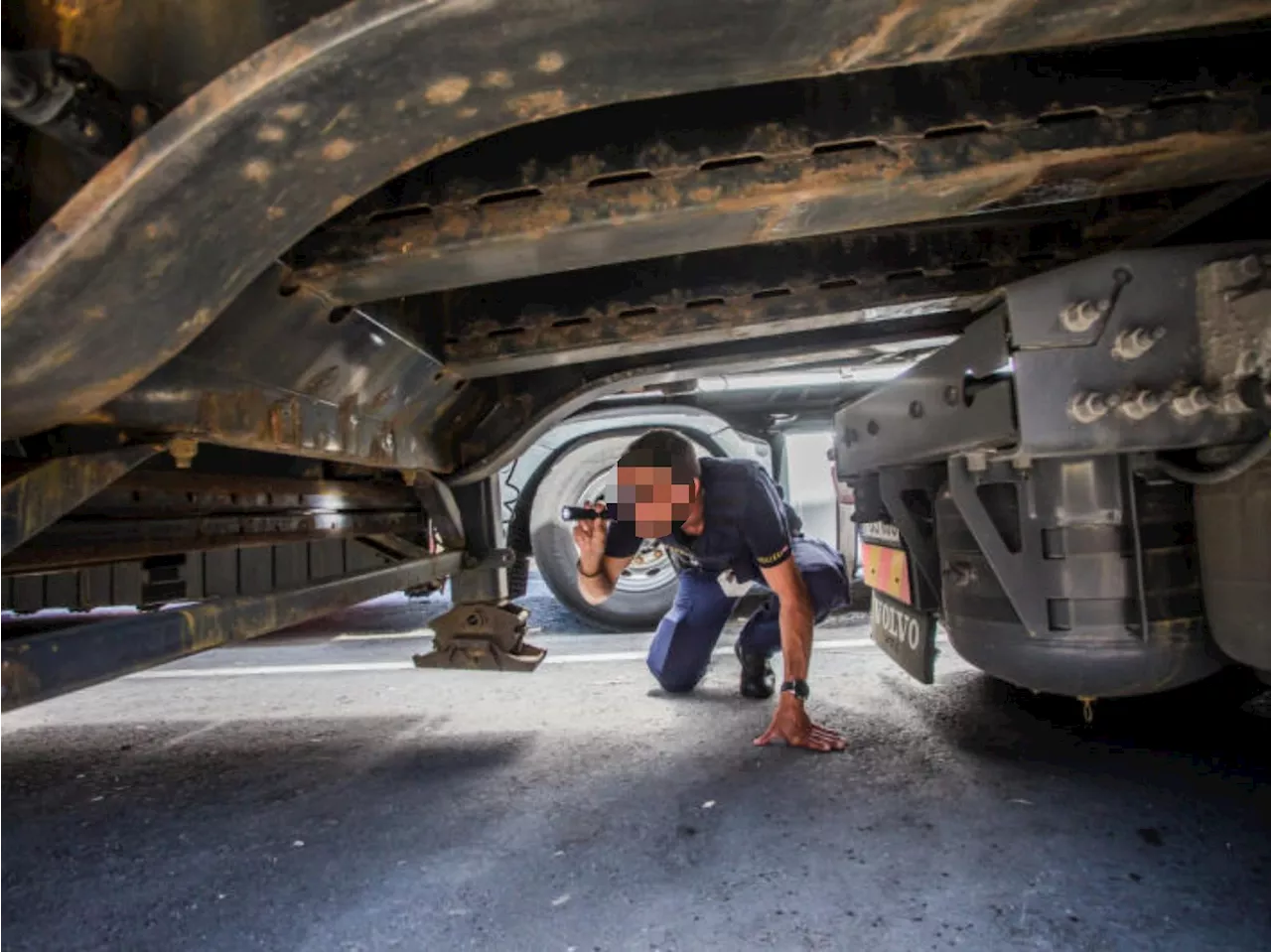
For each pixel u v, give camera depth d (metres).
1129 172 1.62
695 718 3.07
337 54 0.94
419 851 2.08
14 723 3.43
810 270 2.41
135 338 1.20
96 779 2.71
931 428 2.41
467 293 2.48
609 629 5.03
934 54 1.05
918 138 1.51
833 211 1.64
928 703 3.14
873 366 4.15
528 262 1.71
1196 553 2.08
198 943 1.71
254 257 1.21
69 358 1.17
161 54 1.23
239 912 1.82
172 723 3.39
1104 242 2.43
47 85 0.99
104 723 3.41
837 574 3.40
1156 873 1.81
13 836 2.26
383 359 2.22
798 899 1.76
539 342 2.46
